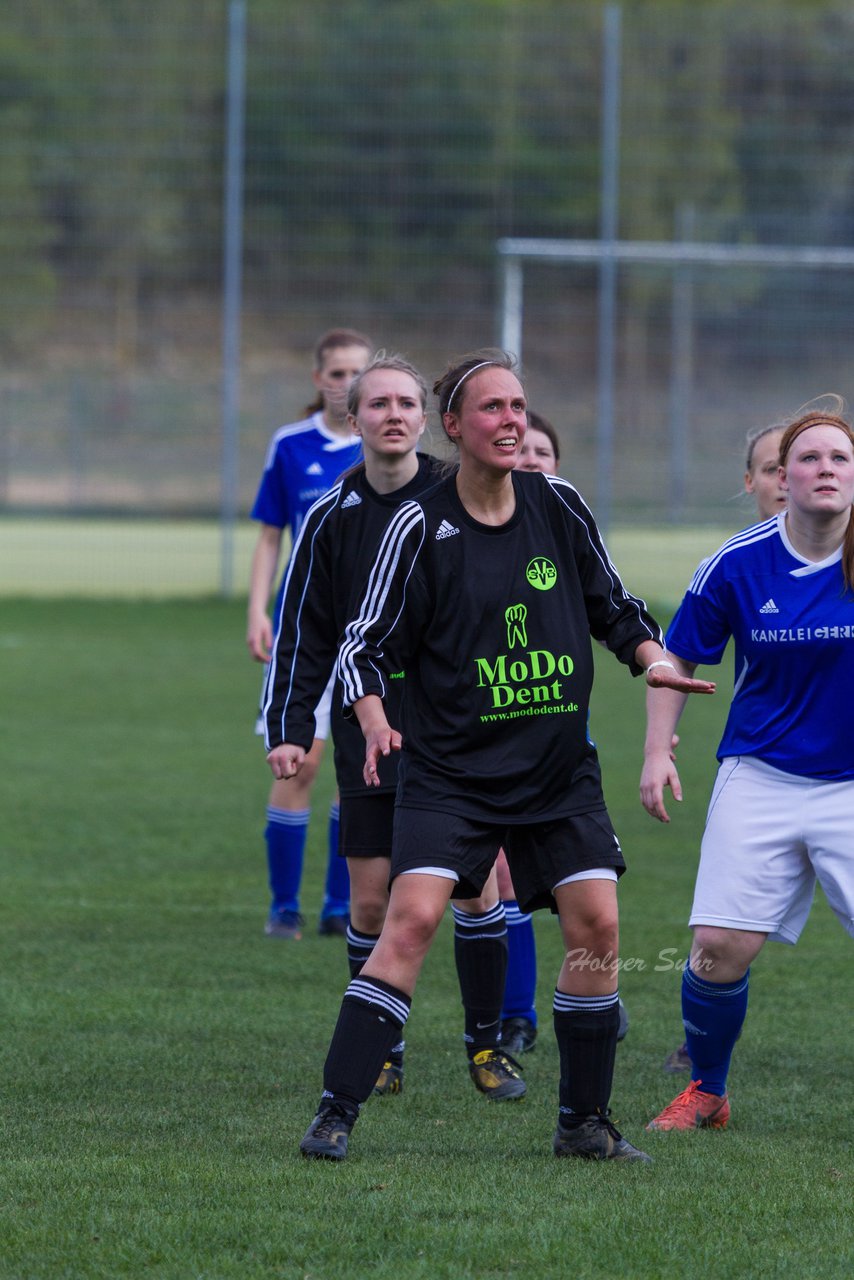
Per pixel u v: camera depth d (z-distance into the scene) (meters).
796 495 9.41
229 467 46.59
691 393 50.22
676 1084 10.87
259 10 47.59
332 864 15.15
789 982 13.62
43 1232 7.70
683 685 8.69
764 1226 7.88
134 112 48.56
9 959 13.88
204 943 14.59
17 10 48.09
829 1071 11.12
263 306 49.12
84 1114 9.80
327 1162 8.84
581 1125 9.04
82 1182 8.45
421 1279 7.14
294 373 52.38
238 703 29.75
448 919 16.08
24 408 53.56
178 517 54.94
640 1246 7.57
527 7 48.31
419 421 10.77
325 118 47.72
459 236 48.38
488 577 8.80
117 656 35.91
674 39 48.47
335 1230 7.73
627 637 9.12
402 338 48.69
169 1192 8.29
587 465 50.12
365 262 48.56
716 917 9.55
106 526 60.81
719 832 9.68
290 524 16.25
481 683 8.79
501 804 8.85
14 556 56.06
